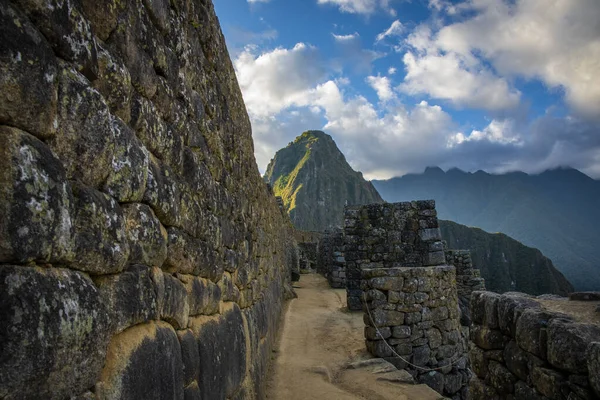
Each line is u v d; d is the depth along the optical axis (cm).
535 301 454
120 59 209
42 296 132
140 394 203
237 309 503
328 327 1239
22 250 127
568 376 360
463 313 1647
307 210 17762
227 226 479
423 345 969
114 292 189
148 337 222
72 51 163
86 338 155
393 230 1716
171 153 289
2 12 127
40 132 143
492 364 484
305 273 3155
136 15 234
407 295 979
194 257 331
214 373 350
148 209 238
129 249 206
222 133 478
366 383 776
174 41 304
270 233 1102
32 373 124
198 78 374
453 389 966
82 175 170
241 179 603
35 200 133
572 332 355
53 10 151
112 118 194
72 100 161
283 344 1027
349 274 1695
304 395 698
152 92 255
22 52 133
